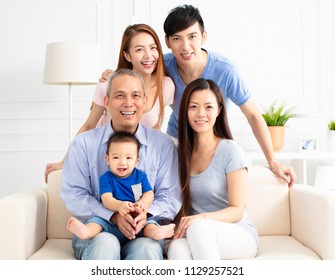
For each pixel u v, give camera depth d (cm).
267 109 380
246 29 380
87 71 334
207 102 189
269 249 190
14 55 380
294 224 208
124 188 188
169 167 197
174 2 378
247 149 378
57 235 208
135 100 192
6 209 174
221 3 379
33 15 379
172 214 190
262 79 381
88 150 196
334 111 383
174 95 243
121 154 188
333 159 353
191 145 198
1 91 381
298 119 383
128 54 228
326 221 179
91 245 169
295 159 367
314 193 191
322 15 381
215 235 171
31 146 382
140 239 174
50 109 381
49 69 335
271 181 216
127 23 378
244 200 189
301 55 381
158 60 227
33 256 182
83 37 380
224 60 235
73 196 190
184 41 220
